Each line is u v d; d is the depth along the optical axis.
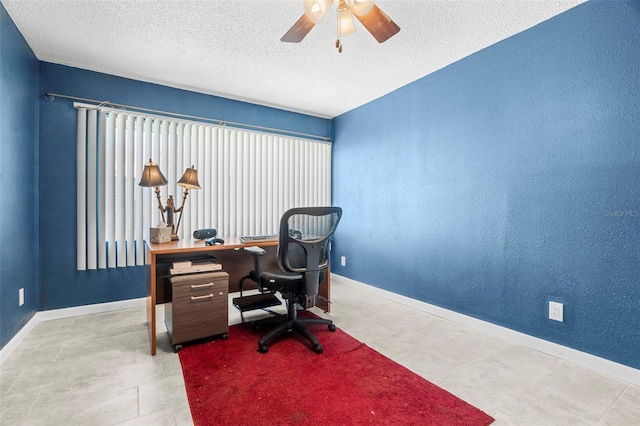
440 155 2.79
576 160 1.93
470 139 2.54
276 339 2.23
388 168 3.36
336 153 4.18
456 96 2.64
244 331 2.38
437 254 2.81
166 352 2.02
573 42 1.93
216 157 3.34
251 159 3.58
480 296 2.46
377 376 1.75
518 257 2.22
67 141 2.68
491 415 1.42
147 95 3.01
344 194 4.03
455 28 2.13
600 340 1.83
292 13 1.98
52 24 2.10
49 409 1.43
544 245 2.08
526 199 2.18
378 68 2.76
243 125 3.56
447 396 1.57
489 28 2.14
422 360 1.94
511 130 2.26
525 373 1.80
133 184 2.89
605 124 1.81
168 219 2.54
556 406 1.49
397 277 3.23
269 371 1.80
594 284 1.86
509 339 2.26
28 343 2.14
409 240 3.10
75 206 2.71
